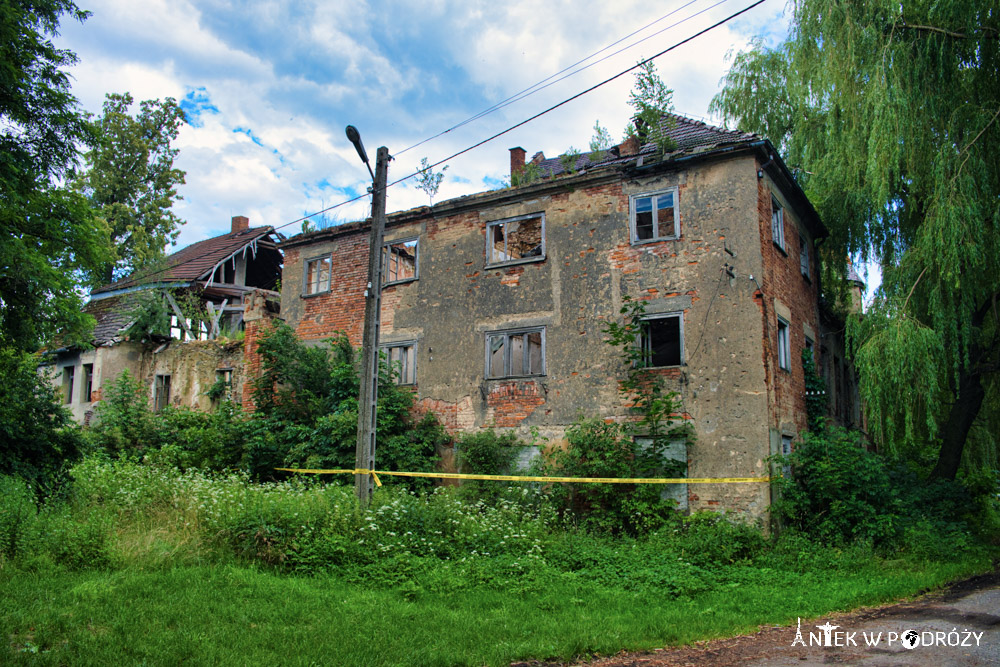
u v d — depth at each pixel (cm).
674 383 1350
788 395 1408
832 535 1195
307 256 1997
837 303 1973
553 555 1048
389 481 1490
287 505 995
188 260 2980
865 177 1458
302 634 632
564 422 1464
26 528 848
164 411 2006
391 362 1700
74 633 604
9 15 918
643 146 1645
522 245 1664
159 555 858
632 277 1444
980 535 1448
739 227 1346
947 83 1383
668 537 1170
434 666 579
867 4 1423
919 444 1767
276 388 1836
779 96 2100
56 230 1000
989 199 1341
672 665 610
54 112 987
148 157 3422
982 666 582
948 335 1403
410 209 1769
